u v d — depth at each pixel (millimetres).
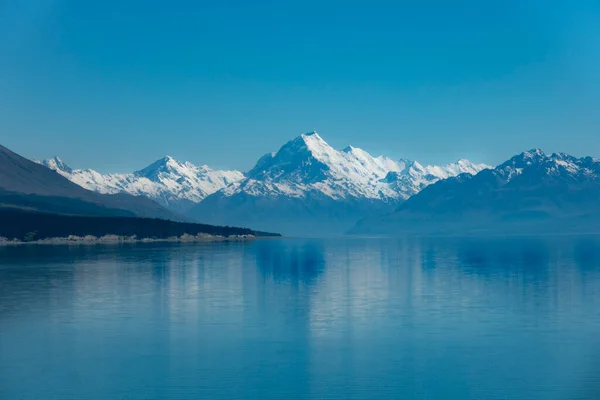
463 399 62062
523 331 88562
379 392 64000
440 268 184375
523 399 62000
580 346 80000
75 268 179625
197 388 65250
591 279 149375
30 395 63906
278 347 80438
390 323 94438
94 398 62875
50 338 85688
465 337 85188
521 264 198125
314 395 63156
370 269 182000
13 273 165000
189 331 89562
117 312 104250
